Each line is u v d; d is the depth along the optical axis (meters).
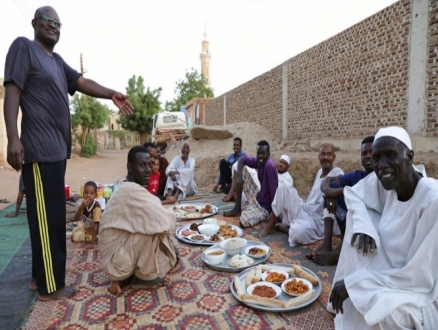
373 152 1.93
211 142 12.02
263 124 12.66
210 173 9.70
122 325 2.41
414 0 5.90
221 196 7.20
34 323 2.47
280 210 4.38
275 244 4.04
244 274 3.10
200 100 24.36
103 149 41.72
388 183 1.88
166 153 15.07
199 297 2.78
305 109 9.79
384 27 6.66
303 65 9.77
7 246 4.20
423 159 5.28
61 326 2.42
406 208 1.95
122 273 2.84
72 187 10.11
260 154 4.96
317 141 9.06
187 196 7.24
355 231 2.05
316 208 4.24
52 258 2.80
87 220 4.25
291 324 2.35
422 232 1.80
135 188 2.84
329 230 3.60
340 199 3.54
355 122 7.70
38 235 2.77
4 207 6.65
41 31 2.81
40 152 2.72
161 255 3.04
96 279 3.22
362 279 1.87
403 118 6.29
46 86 2.75
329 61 8.54
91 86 3.44
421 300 1.75
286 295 2.71
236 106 15.39
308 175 7.62
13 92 2.59
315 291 2.70
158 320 2.47
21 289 3.03
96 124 25.69
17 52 2.62
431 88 5.67
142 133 35.44
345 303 2.08
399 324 1.71
